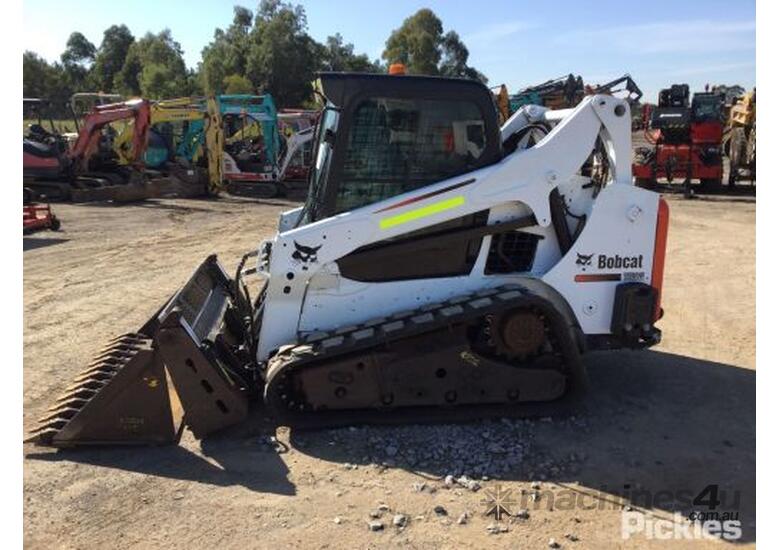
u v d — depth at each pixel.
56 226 13.61
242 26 76.25
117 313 7.54
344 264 4.54
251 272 5.39
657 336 4.84
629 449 4.25
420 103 4.54
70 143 19.89
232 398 4.35
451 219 4.56
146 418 4.27
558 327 4.46
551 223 4.73
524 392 4.52
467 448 4.21
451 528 3.42
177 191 19.91
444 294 4.66
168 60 78.81
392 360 4.36
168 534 3.38
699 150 17.91
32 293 8.48
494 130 4.64
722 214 14.75
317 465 4.05
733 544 3.31
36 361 5.95
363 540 3.32
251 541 3.32
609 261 4.75
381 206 4.47
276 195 20.59
